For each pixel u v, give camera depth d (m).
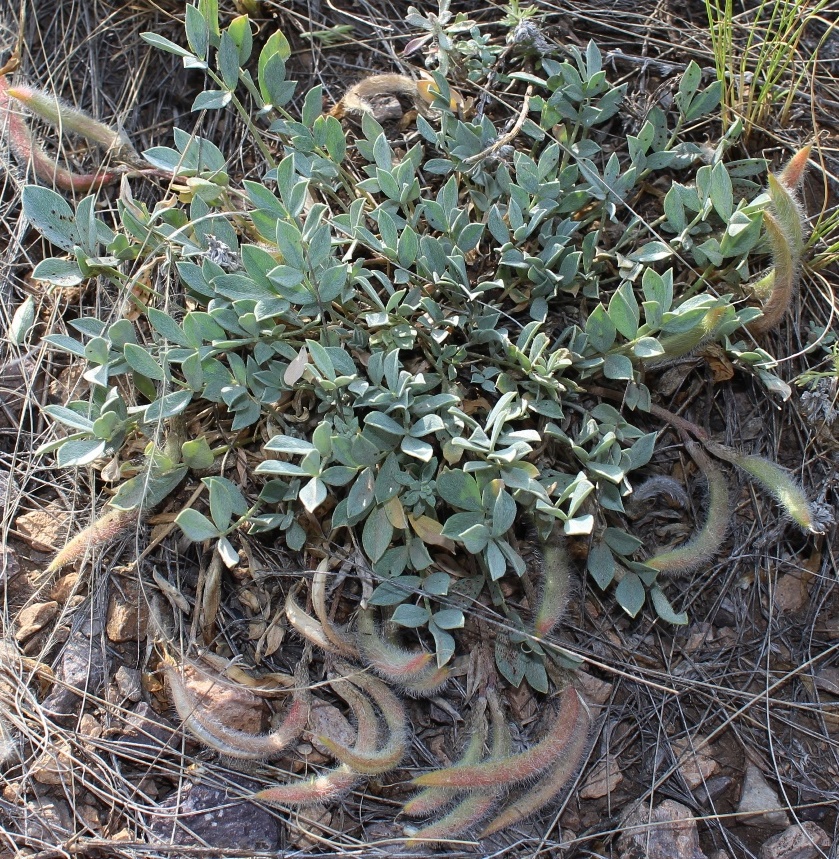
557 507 0.24
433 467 0.25
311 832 0.25
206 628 0.26
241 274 0.25
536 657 0.26
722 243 0.27
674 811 0.26
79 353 0.25
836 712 0.27
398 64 0.31
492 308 0.27
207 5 0.27
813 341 0.29
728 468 0.28
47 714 0.26
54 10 0.33
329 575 0.26
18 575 0.27
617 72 0.32
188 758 0.25
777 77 0.30
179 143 0.28
